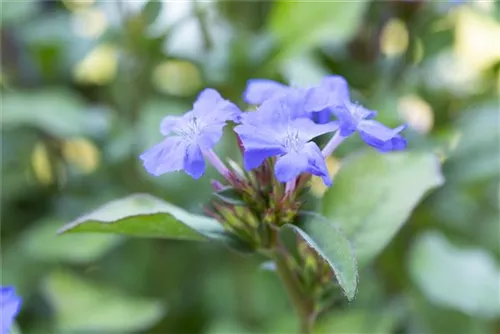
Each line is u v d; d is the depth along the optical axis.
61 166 0.55
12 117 0.46
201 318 0.49
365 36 0.49
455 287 0.42
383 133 0.30
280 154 0.29
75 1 0.57
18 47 0.53
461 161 0.45
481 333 0.45
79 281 0.46
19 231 0.53
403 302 0.45
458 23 0.51
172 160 0.30
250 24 0.53
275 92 0.31
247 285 0.47
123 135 0.47
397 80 0.49
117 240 0.46
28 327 0.48
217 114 0.30
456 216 0.49
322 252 0.31
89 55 0.53
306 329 0.34
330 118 0.34
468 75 0.54
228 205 0.33
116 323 0.44
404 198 0.35
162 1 0.46
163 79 0.56
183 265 0.50
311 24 0.46
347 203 0.35
